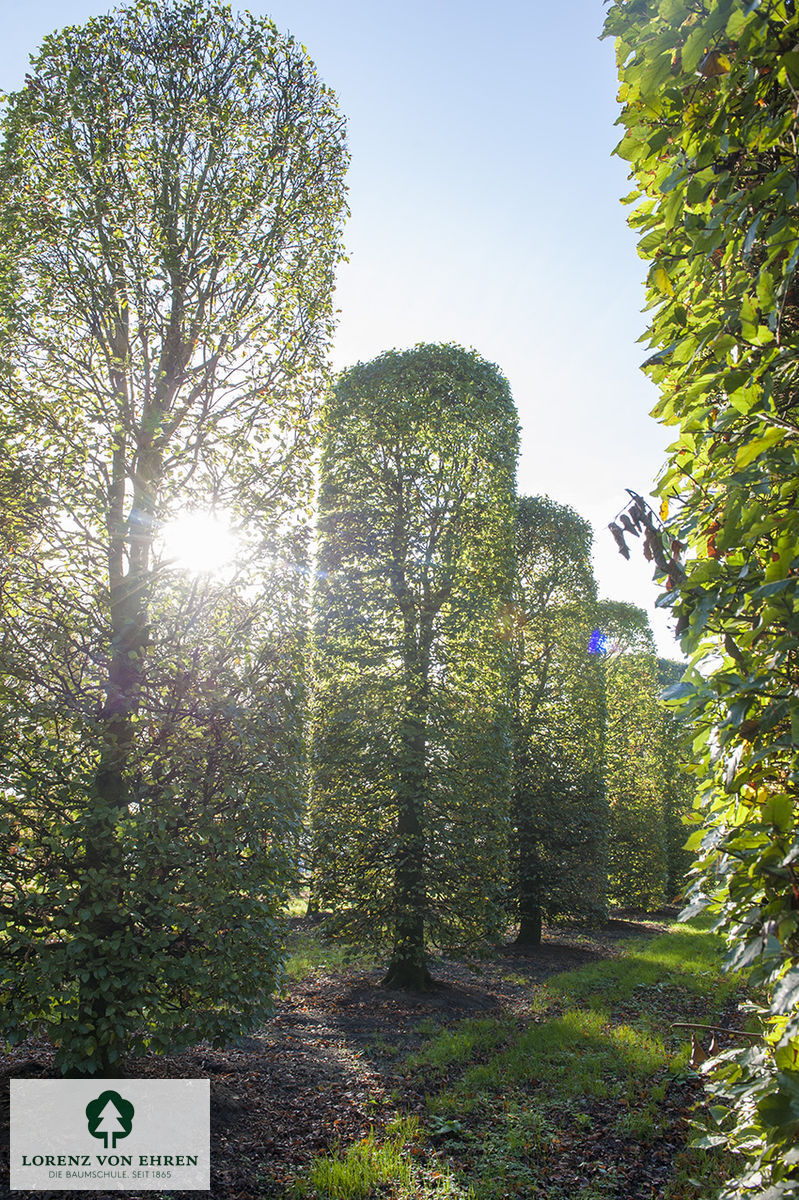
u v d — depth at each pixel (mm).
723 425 2148
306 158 7477
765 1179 1808
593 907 18281
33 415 5914
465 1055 8391
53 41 6715
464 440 12656
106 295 6391
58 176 6309
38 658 5840
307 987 11984
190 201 6715
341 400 13070
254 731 6242
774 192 1969
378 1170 5258
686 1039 8734
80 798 5637
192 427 6777
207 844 5801
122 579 6273
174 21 6996
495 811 12008
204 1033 5426
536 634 18797
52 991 5184
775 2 1810
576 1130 6227
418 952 11570
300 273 7324
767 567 1741
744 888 1862
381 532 12805
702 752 2438
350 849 11750
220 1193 4930
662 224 2773
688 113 2227
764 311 2031
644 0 2475
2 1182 4668
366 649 12273
